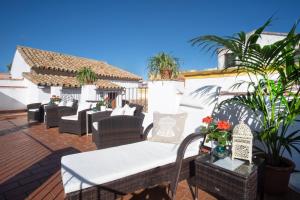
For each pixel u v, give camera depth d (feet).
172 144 9.39
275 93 7.98
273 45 6.52
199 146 8.64
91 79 26.81
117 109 15.56
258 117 9.29
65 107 20.80
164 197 7.88
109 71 52.19
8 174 9.89
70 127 17.80
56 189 8.43
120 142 11.63
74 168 6.71
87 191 5.94
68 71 42.47
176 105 14.06
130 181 6.72
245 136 6.89
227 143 7.39
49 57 44.50
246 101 8.70
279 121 7.82
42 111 25.21
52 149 13.91
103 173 6.35
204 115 10.27
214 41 7.39
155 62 14.58
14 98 36.37
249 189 6.01
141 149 8.68
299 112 7.16
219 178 6.54
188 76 14.60
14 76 44.68
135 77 56.34
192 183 8.97
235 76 12.00
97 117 15.52
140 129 12.24
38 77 36.09
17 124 23.90
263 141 8.18
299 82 7.47
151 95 15.10
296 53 6.59
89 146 14.61
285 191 7.86
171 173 7.72
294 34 6.47
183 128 9.89
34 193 8.13
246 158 6.86
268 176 7.86
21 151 13.51
